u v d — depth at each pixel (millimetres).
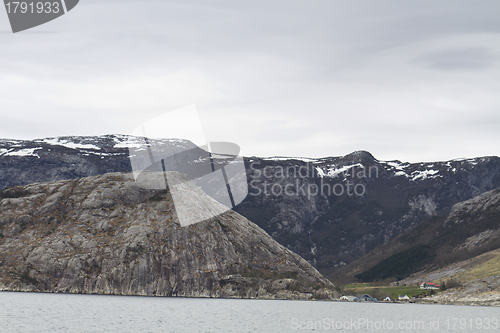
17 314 82750
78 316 83812
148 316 89312
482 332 88875
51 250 145250
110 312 92062
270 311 112000
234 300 143500
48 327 71125
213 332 74438
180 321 84938
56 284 137750
